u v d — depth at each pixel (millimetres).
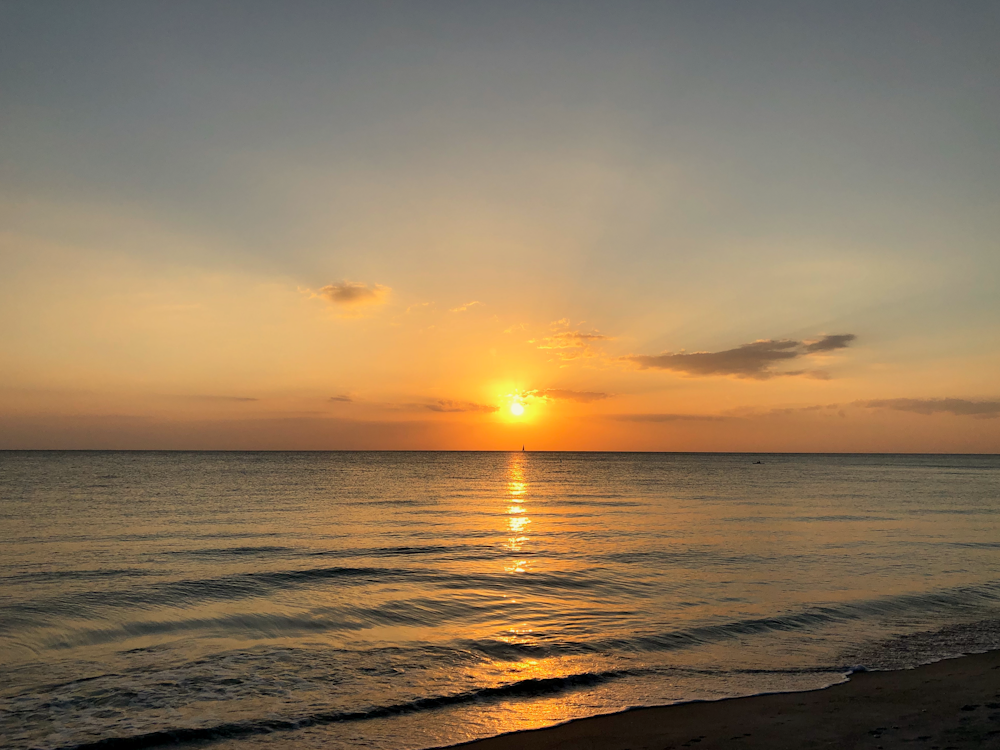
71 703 10016
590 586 19156
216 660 12250
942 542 28594
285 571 21297
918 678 11406
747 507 47438
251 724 9297
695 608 16453
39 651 12836
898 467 171250
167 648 13070
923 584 19484
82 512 40781
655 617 15602
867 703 10109
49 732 8945
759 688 10891
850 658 12641
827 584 19422
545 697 10484
